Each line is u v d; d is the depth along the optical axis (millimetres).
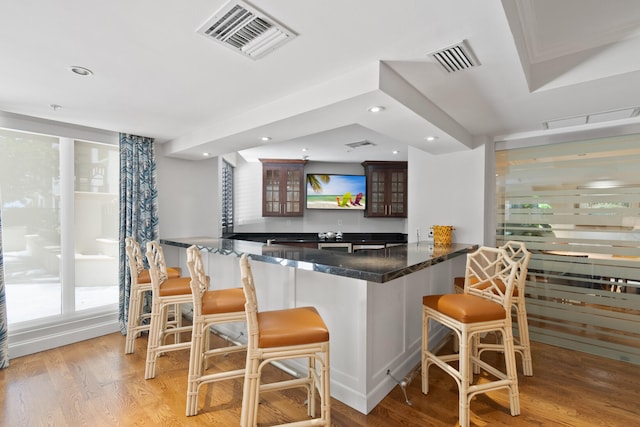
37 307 3045
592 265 3053
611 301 2959
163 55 1789
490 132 3361
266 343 1580
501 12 1394
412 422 1973
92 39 1624
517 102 2441
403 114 2260
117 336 3369
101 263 3514
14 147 2928
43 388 2342
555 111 2650
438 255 2529
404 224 6445
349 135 4156
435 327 3113
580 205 3109
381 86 1854
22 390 2312
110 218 3592
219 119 2984
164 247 3980
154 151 3750
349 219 6402
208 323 2039
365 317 2068
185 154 3844
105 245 3547
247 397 1606
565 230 3193
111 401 2180
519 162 3441
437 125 2576
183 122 3086
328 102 2109
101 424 1948
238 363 2719
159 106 2629
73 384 2396
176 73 2012
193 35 1592
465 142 3240
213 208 4465
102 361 2773
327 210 6344
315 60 1837
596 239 3031
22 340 2885
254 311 1607
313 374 1985
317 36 1595
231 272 3275
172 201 4051
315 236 6203
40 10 1376
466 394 1894
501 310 1973
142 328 2998
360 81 1930
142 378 2484
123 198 3469
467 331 1901
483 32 1550
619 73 1904
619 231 2922
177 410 2082
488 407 2139
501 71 1952
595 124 2998
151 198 3719
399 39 1617
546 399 2248
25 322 2955
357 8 1374
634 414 2090
